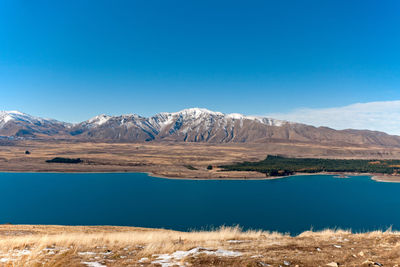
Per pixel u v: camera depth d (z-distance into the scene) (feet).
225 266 39.86
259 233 78.18
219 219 490.49
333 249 49.80
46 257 49.08
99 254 51.62
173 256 47.19
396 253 44.29
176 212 542.16
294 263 40.75
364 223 459.73
